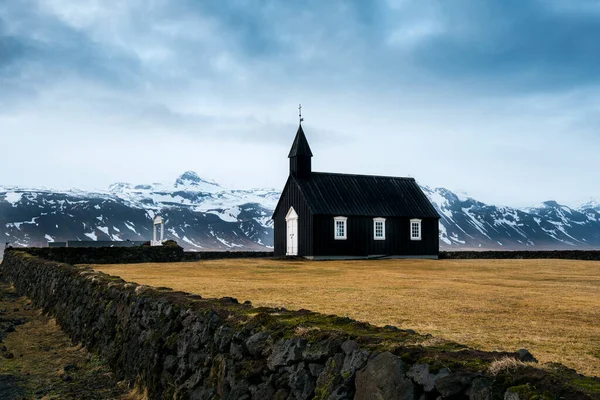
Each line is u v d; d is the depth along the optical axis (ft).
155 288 48.16
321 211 171.32
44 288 84.84
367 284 78.33
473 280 87.81
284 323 26.99
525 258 197.77
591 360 29.17
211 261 162.30
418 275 99.71
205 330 32.07
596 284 80.28
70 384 42.34
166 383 35.01
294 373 23.16
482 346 32.71
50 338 61.21
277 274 102.63
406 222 186.09
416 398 16.98
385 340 20.70
